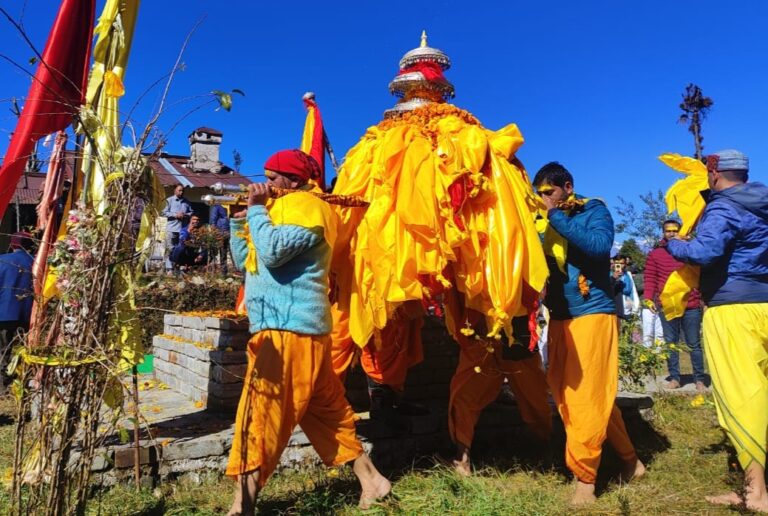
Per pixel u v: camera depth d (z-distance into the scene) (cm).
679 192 509
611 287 416
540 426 490
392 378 468
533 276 380
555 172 420
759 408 384
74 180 423
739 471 447
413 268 376
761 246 398
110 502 368
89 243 293
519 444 518
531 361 465
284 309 342
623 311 798
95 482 385
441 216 380
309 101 616
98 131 386
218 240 1189
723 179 412
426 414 498
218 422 482
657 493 410
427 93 495
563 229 399
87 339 288
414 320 471
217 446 423
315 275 351
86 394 295
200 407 542
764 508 373
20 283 593
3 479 380
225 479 420
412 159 393
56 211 423
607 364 404
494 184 393
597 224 405
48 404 291
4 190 408
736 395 390
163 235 363
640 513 376
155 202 348
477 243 384
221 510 368
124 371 324
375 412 522
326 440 366
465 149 395
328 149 617
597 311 404
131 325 346
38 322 311
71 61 424
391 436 474
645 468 462
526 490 409
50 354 290
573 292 405
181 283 973
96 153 313
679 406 661
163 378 673
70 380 289
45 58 413
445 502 380
